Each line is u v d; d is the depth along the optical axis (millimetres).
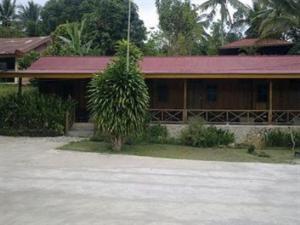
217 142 22500
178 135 23609
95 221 8906
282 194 12086
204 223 9008
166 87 26953
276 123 24578
